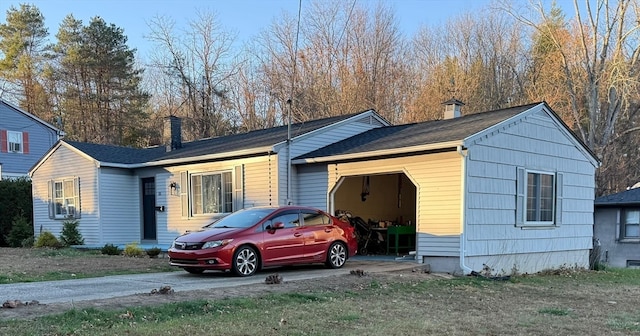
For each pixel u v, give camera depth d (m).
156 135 38.00
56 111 39.00
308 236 10.54
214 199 15.19
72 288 7.91
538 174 12.90
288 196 13.58
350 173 12.74
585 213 14.68
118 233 17.41
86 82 38.25
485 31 30.98
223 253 9.34
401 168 11.84
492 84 30.42
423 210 11.48
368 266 11.31
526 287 10.12
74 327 5.24
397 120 28.30
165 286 7.95
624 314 7.29
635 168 29.84
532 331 6.01
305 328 5.71
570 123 28.58
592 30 26.77
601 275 13.19
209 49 33.69
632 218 18.47
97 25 38.06
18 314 5.75
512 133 12.10
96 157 17.23
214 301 6.85
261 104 30.61
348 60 27.11
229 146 15.44
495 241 11.55
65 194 18.36
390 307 7.20
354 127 15.63
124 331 5.21
